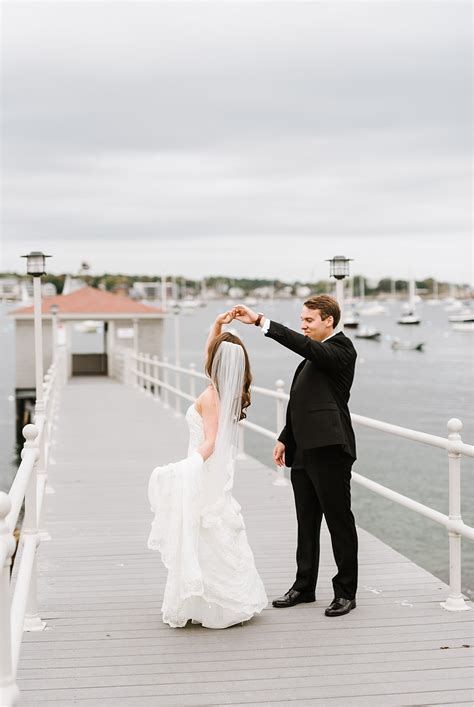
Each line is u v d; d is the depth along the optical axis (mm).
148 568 6684
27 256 9469
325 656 4719
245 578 5230
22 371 33156
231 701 4164
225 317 5281
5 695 3186
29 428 5203
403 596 5797
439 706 4078
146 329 35656
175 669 4574
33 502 5250
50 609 5648
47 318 33281
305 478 5535
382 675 4449
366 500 17969
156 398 23266
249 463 11984
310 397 5262
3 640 3215
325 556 6891
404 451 22547
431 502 17453
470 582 12664
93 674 4527
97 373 38656
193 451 5293
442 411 25359
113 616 5484
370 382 38938
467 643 4895
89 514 8820
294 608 5578
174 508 5145
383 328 116688
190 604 5184
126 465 12148
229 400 5246
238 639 5008
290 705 4105
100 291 37094
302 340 5094
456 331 105062
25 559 4621
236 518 5230
